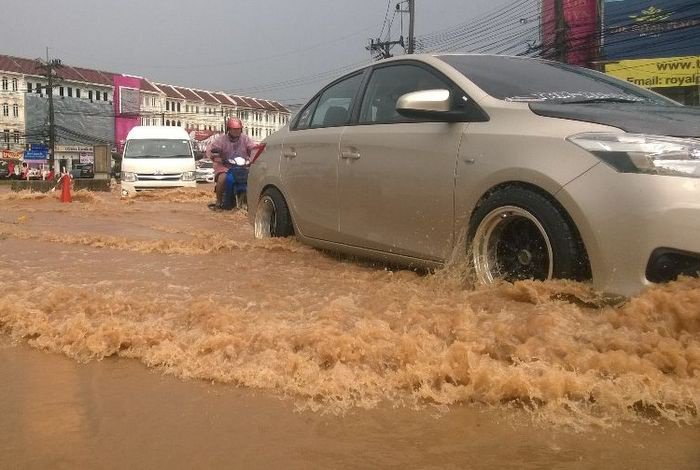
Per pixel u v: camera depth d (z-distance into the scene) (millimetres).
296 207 5172
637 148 2889
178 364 2646
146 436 2098
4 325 3176
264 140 6004
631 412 2145
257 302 3381
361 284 3830
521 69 4102
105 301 3373
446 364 2396
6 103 79875
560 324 2658
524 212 3238
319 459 1947
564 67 4367
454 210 3643
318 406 2281
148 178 15156
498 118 3525
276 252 5125
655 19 24953
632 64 25734
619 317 2674
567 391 2229
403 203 3988
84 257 4957
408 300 3291
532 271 3348
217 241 5617
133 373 2617
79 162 77938
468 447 1997
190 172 15625
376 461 1932
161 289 3730
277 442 2049
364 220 4359
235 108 94812
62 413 2270
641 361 2307
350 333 2691
